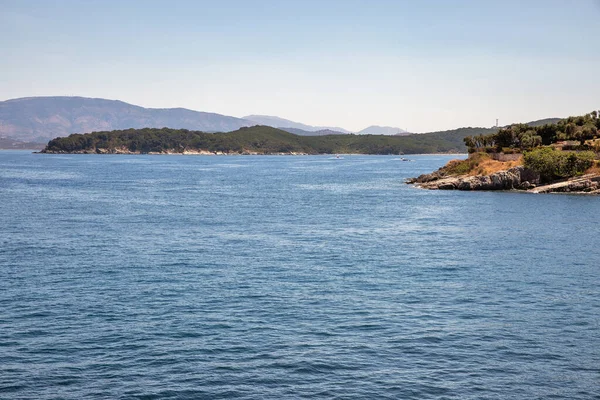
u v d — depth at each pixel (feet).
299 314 120.16
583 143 488.85
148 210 317.42
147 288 140.15
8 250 190.39
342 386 87.04
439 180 508.94
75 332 108.47
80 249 192.95
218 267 165.07
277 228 246.88
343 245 203.72
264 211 315.37
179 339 105.09
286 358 96.99
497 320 117.29
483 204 350.64
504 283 147.64
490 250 194.70
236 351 99.81
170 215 293.43
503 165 480.64
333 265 168.86
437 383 88.28
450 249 196.34
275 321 115.55
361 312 121.80
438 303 128.98
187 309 123.03
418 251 192.24
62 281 147.02
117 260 174.40
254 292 136.87
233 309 123.24
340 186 520.01
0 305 125.08
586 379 90.17
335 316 119.03
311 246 201.26
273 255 184.03
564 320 117.50
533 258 180.75
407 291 139.13
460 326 113.39
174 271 159.43
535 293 138.00
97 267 164.14
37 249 192.65
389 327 112.47
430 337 107.24
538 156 435.53
